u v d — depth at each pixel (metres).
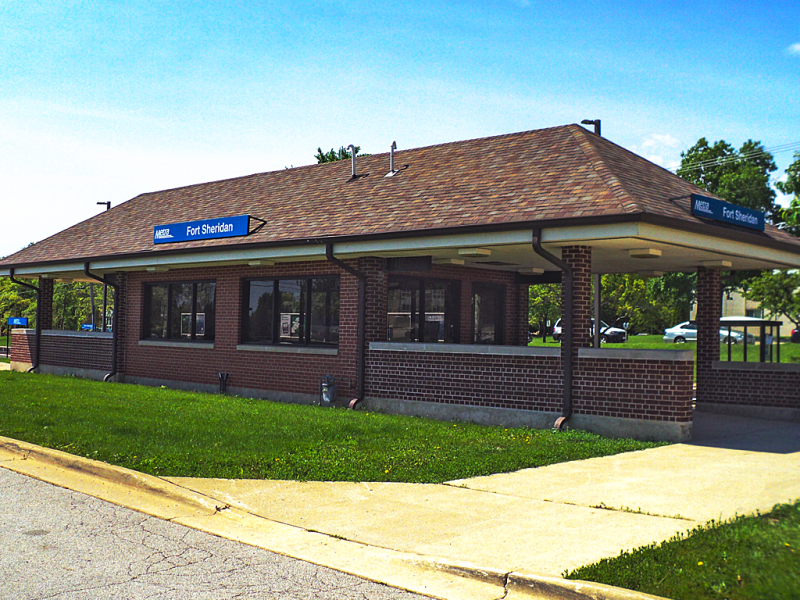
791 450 11.40
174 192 25.86
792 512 7.29
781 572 5.55
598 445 11.52
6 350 35.09
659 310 54.84
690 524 7.18
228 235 18.05
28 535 7.11
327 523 7.45
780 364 15.62
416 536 6.99
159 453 10.43
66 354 24.56
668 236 12.34
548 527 7.18
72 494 8.76
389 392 15.81
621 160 15.51
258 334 18.98
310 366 17.52
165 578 5.96
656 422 12.32
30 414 13.98
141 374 21.95
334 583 5.91
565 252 13.22
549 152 15.85
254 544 6.90
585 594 5.39
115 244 21.89
